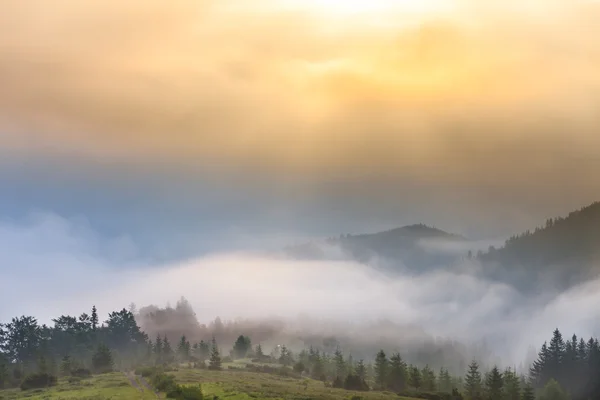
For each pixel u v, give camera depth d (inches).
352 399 6865.2
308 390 7573.8
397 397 7524.6
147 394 7057.1
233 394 6722.4
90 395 7042.3
